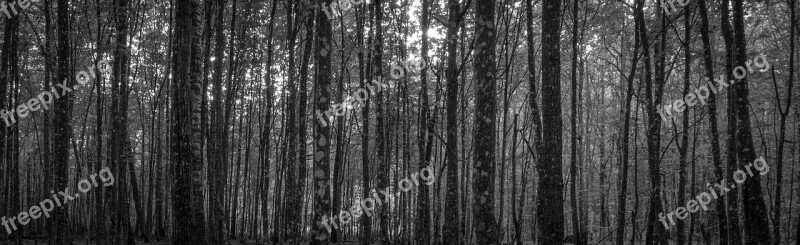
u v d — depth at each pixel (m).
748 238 10.31
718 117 22.69
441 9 19.55
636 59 12.88
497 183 33.34
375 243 27.05
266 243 23.75
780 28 18.08
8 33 15.72
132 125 30.02
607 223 26.08
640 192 23.12
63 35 13.86
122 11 15.05
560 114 9.77
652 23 14.45
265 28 22.30
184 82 10.90
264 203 23.19
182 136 10.81
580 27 18.53
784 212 21.77
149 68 23.70
